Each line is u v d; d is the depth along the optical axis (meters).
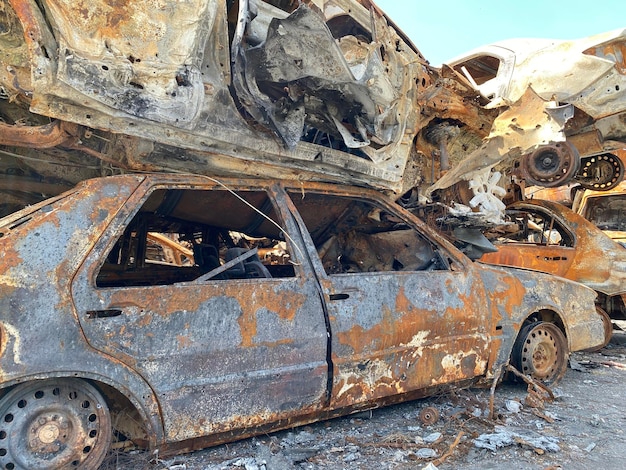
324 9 3.82
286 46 2.91
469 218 4.86
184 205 3.55
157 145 2.88
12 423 2.21
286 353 2.82
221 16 2.85
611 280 6.57
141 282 4.05
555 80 5.48
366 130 3.73
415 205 5.03
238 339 2.69
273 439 2.98
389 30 3.91
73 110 2.51
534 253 6.62
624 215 8.98
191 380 2.53
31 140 2.68
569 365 5.35
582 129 6.30
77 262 2.38
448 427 3.32
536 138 4.52
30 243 2.30
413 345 3.32
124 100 2.56
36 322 2.22
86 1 2.38
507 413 3.62
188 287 2.63
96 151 2.90
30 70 2.48
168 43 2.64
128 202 2.62
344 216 4.38
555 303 4.42
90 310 2.35
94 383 2.44
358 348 3.06
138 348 2.43
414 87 4.11
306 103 3.44
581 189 9.70
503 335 3.91
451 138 5.29
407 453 2.88
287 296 2.91
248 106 2.98
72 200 2.49
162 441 2.46
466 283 3.76
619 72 5.32
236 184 3.12
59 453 2.30
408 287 3.41
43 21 2.35
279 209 3.21
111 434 2.45
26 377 2.17
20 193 3.48
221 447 2.86
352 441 3.03
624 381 4.77
